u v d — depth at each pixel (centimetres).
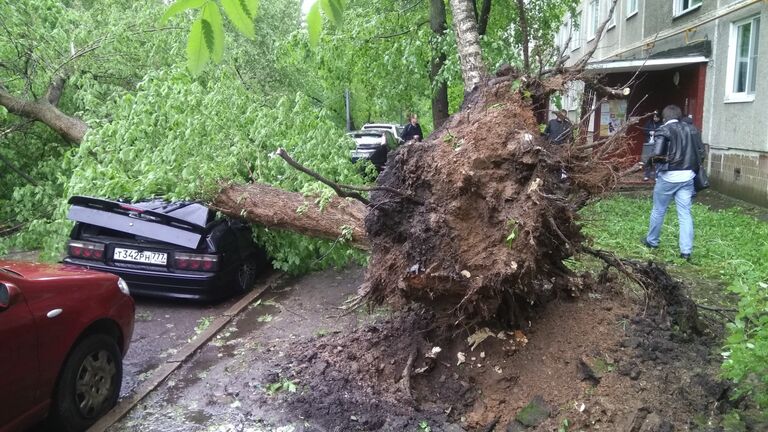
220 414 344
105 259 536
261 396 359
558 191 324
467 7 566
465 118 370
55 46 785
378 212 348
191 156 558
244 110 649
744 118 1071
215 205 539
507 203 318
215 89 616
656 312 400
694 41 1278
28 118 783
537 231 305
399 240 346
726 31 1137
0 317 271
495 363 354
